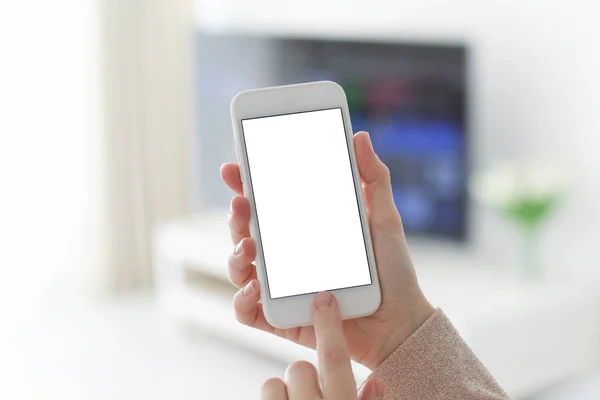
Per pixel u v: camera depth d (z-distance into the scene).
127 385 3.20
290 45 3.62
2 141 4.17
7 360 3.49
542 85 3.19
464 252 3.40
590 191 3.08
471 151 3.30
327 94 0.98
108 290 4.40
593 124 3.04
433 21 3.50
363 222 0.89
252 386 3.17
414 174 3.43
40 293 4.28
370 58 3.44
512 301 2.82
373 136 3.48
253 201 0.91
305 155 0.96
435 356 0.79
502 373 2.73
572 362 2.92
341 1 3.83
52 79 4.22
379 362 0.88
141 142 4.39
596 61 3.01
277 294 0.93
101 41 4.23
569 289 2.94
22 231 4.24
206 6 4.45
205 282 3.83
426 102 3.35
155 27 4.34
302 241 0.94
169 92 4.42
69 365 3.42
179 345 3.64
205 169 3.93
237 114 0.97
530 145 3.26
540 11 3.16
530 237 3.07
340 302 0.86
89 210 4.36
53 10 4.18
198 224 3.83
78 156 4.31
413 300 0.86
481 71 3.37
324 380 0.70
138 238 4.45
